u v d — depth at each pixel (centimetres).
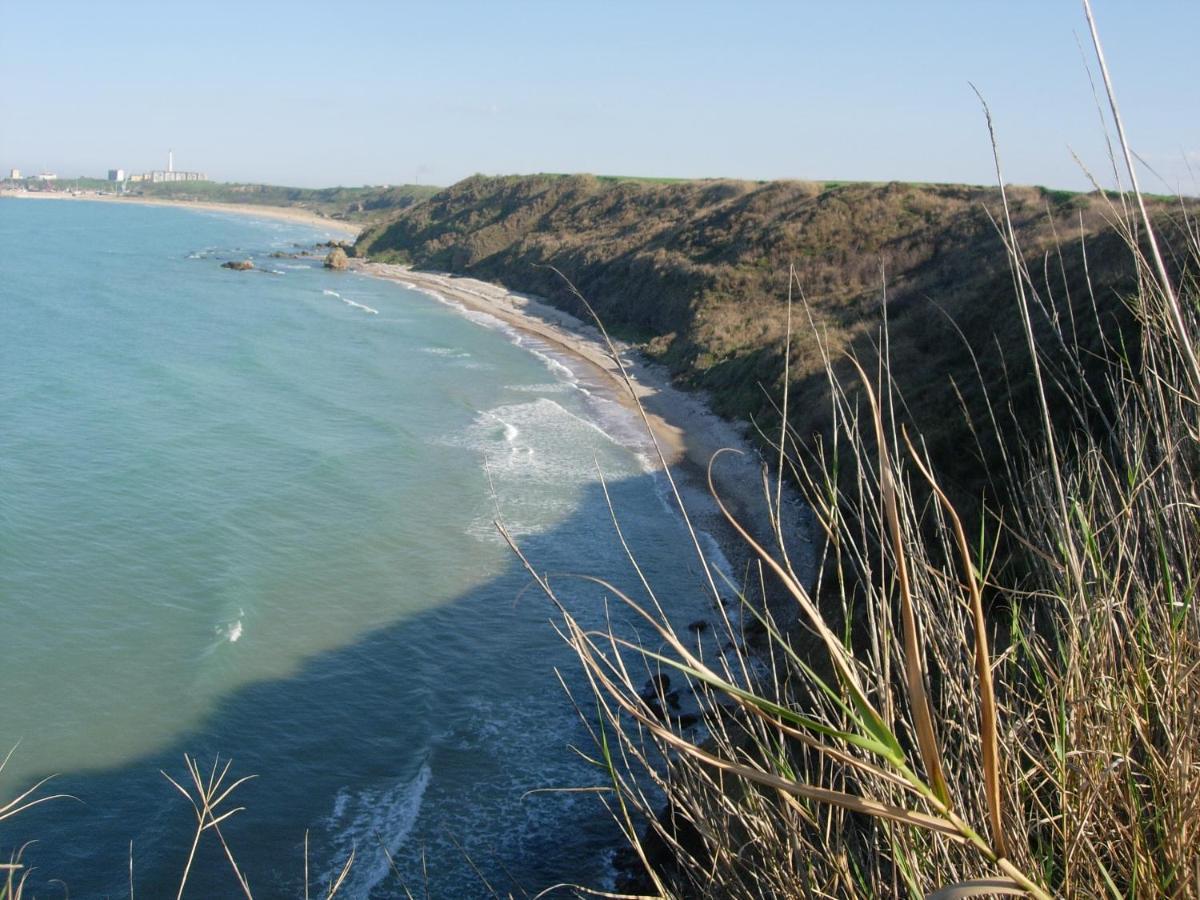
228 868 1155
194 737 1427
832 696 134
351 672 1623
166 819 1232
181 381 3744
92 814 1245
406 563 2081
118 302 5888
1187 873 167
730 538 2106
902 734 214
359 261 9362
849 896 187
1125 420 238
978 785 184
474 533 2255
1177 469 230
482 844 1184
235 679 1584
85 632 1720
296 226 15900
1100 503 245
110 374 3803
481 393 3803
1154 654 199
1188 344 151
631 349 4572
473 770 1345
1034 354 206
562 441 3072
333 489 2556
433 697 1539
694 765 207
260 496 2470
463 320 5812
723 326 3959
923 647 190
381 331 5303
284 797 1289
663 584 1911
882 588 187
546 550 2148
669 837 213
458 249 8600
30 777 1317
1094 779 173
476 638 1741
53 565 1978
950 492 1185
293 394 3681
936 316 2353
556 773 1322
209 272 7981
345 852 1184
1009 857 175
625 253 6084
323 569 2041
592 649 182
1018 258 205
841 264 4294
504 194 9475
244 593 1892
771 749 201
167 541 2144
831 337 2706
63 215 15575
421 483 2625
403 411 3481
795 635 795
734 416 3070
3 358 4000
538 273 6950
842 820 196
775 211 5247
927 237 4169
